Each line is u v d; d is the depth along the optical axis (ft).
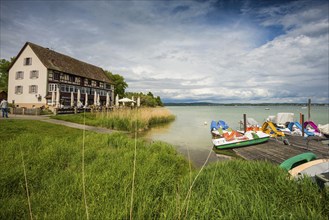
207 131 53.83
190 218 7.94
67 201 9.27
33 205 9.12
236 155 27.84
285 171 13.83
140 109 69.92
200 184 12.46
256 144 34.01
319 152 28.27
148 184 11.40
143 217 8.11
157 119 72.43
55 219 7.88
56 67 104.01
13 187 11.02
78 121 49.88
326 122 77.46
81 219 7.63
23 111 65.36
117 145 24.21
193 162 22.91
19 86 102.22
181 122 83.41
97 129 41.01
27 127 33.78
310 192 10.24
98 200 9.27
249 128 44.27
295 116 110.83
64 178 12.05
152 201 9.81
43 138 23.91
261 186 11.74
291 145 33.58
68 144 21.47
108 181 11.34
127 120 49.37
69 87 112.88
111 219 7.57
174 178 14.65
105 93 151.94
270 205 9.24
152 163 15.93
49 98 96.53
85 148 20.67
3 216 8.27
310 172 13.99
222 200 9.97
